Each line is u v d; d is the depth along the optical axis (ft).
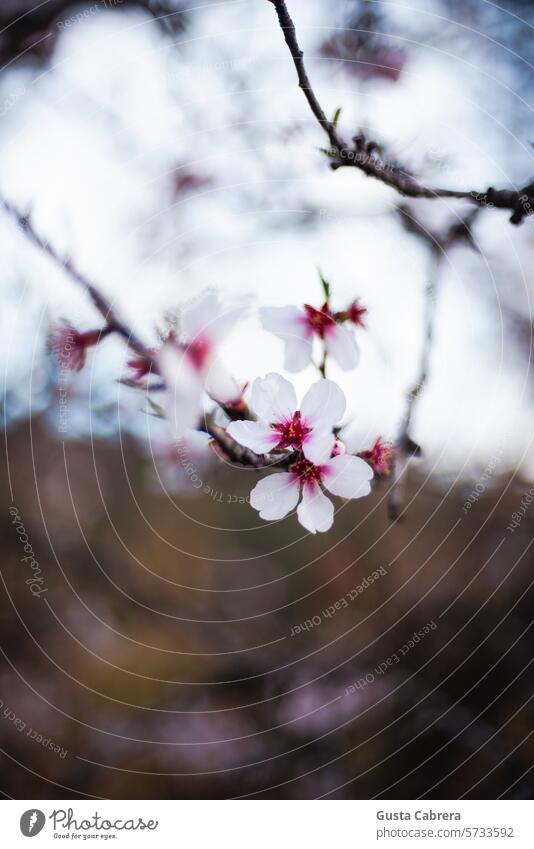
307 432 0.95
